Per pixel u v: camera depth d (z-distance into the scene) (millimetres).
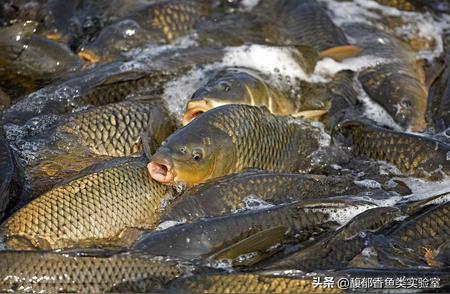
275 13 13500
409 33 13844
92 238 8828
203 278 7840
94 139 10227
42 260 7969
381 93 11852
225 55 12125
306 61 12109
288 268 8102
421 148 10180
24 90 11773
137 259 8086
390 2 14469
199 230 8414
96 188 9055
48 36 13125
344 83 12016
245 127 9797
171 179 9312
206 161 9477
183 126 9875
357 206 9094
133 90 11445
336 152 10445
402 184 10000
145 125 10391
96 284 7961
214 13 13445
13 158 9602
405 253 8453
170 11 13031
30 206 8828
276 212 8773
